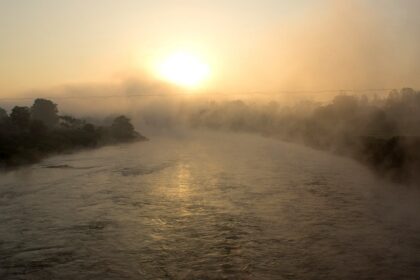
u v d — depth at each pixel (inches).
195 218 886.4
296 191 1135.6
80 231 806.5
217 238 758.5
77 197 1091.9
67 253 695.7
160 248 714.2
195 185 1240.8
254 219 872.3
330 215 895.1
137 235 780.0
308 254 677.9
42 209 968.3
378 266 630.5
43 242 746.8
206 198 1066.1
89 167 1643.7
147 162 1792.6
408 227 808.9
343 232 781.9
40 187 1223.5
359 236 759.7
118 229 816.3
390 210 932.6
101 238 765.9
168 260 663.8
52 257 679.1
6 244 738.8
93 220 878.4
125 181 1317.7
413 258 657.6
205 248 711.7
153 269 631.2
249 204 999.0
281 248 706.2
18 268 639.1
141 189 1189.7
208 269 628.4
